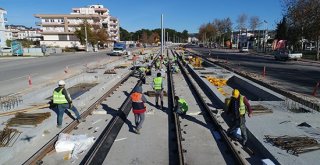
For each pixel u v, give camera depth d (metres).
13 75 24.09
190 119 11.20
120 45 55.00
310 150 7.41
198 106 13.37
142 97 9.45
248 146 8.45
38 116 10.36
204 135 9.48
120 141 8.97
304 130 8.95
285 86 18.67
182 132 9.70
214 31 118.31
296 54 43.00
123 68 29.27
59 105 9.85
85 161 7.57
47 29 103.31
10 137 8.43
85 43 79.38
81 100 13.28
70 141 8.37
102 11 121.12
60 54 58.44
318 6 41.41
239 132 8.97
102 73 24.03
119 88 18.20
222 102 12.96
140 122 9.52
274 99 14.31
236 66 33.88
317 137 8.34
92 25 91.38
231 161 7.62
